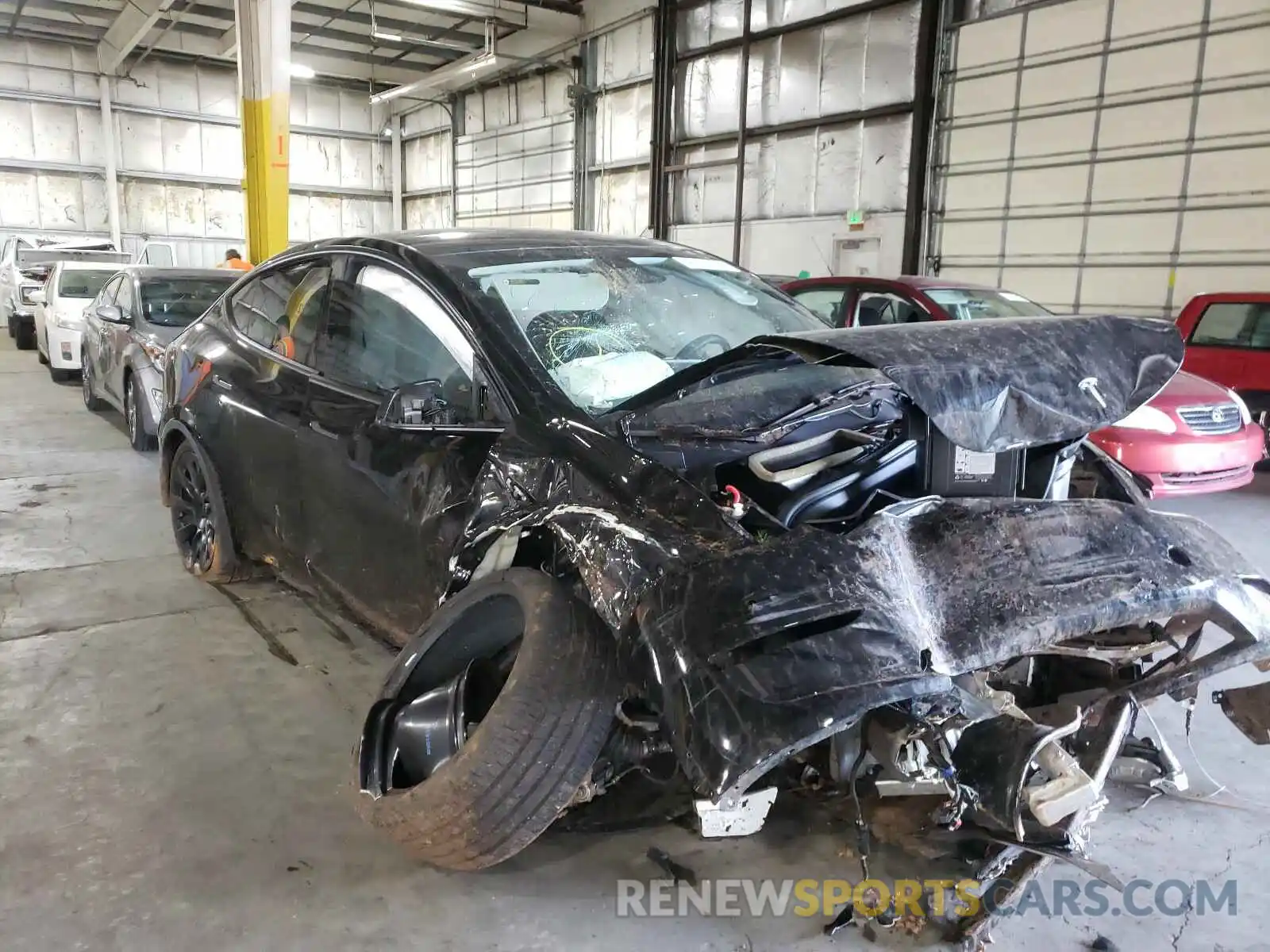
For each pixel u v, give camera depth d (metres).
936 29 11.77
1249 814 2.44
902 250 12.45
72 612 3.76
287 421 3.18
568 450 2.22
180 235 22.17
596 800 2.35
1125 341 2.28
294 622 3.70
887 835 2.00
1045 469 2.38
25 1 17.88
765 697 1.61
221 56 21.16
